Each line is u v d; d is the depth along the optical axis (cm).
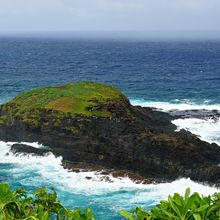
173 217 1146
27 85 12012
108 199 4334
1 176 4922
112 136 5484
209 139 6316
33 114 6103
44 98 6600
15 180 4822
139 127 5738
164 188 4556
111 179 4750
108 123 5791
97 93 6769
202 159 4906
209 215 1182
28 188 4622
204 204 1166
